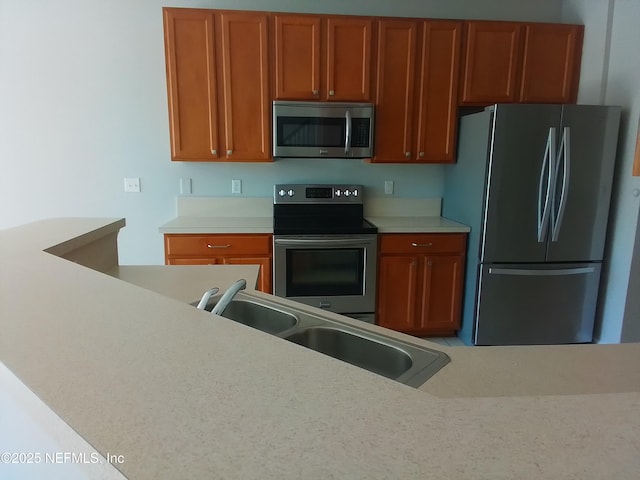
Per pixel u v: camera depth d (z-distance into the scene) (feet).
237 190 10.86
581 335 9.62
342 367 1.98
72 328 2.40
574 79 10.16
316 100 9.64
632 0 8.73
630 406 1.59
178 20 9.05
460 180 10.19
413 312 9.97
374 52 9.59
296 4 10.23
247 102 9.48
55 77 9.98
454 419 1.51
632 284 8.86
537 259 9.19
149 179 10.59
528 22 9.93
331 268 9.58
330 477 1.24
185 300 4.58
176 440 1.43
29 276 3.41
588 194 9.00
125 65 10.09
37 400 1.70
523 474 1.24
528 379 2.93
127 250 10.81
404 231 9.62
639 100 8.60
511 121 8.61
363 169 11.10
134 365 1.97
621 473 1.24
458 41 9.68
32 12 9.70
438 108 9.94
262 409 1.60
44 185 10.38
